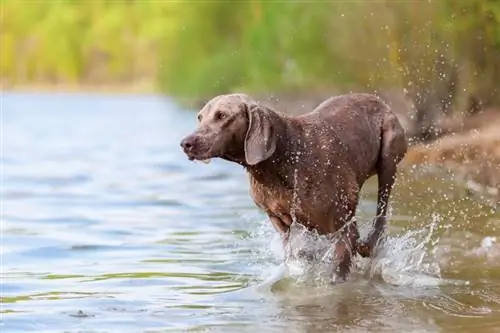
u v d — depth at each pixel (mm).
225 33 45594
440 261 10031
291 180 8859
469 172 15406
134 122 39469
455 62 18766
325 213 8984
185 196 16219
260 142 8625
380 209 9938
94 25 86938
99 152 25906
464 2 17156
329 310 8203
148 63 85375
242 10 43500
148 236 12062
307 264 9328
